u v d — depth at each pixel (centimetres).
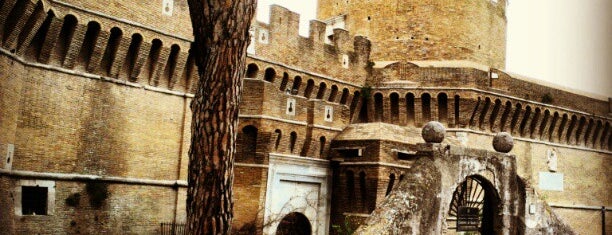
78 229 2600
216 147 1203
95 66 2723
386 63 4119
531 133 4322
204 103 1219
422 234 2062
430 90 3878
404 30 4162
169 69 3033
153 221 2889
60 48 2622
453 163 2245
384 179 3198
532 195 2502
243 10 1250
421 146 2238
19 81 2433
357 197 3272
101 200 2686
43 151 2522
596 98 4806
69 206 2583
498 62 4416
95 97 2725
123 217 2770
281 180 3177
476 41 4197
